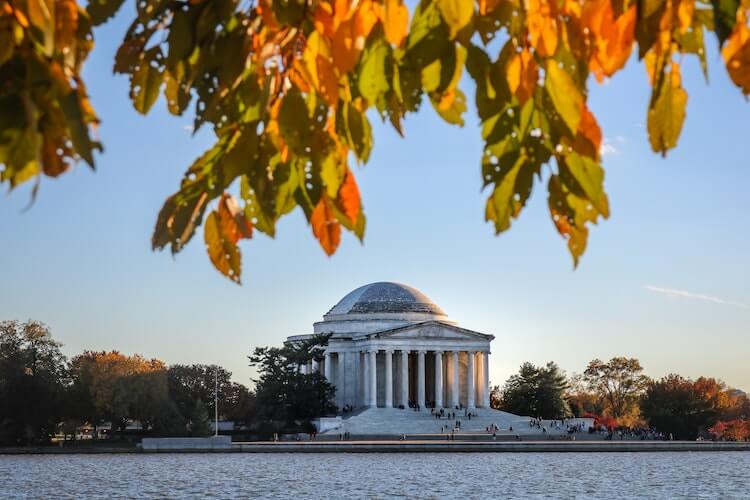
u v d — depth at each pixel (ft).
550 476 447.83
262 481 417.28
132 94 32.65
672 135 30.30
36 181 23.85
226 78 31.48
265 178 32.78
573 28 29.37
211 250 34.27
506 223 30.96
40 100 25.31
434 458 590.55
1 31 25.08
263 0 30.86
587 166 30.40
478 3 29.71
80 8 27.17
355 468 496.23
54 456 632.79
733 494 372.38
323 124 31.96
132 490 380.78
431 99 30.25
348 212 32.81
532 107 30.25
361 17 29.22
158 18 31.48
